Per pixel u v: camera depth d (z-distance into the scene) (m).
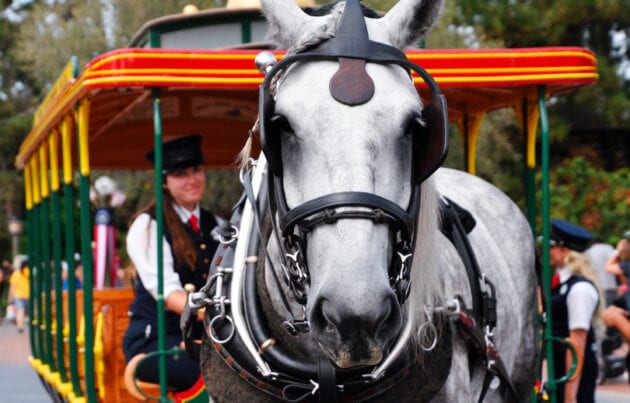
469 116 5.75
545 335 4.41
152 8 16.02
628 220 14.59
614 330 10.52
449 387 3.13
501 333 3.92
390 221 2.43
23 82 34.03
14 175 30.91
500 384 3.89
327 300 2.34
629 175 15.60
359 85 2.50
